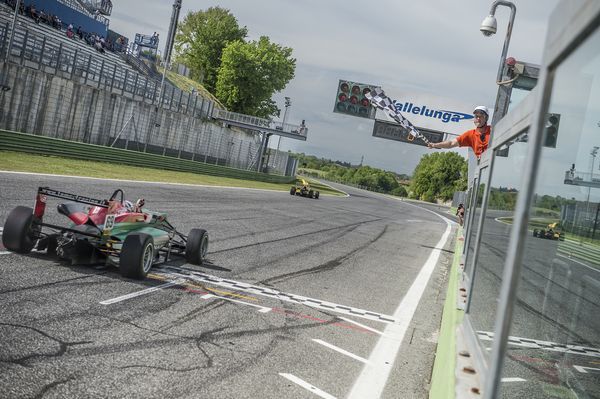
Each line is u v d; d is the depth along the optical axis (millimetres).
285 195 38906
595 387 2475
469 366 3768
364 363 5684
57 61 33344
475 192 7297
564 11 1761
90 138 35719
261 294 8000
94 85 36938
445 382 3643
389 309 8461
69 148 28438
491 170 5012
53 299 5957
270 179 60125
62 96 32531
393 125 42656
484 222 5027
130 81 41688
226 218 16906
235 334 5891
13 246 7605
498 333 1975
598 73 2012
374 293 9508
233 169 49969
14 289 6055
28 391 3693
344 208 35781
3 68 28422
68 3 62625
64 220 10867
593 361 2492
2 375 3859
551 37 1904
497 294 3395
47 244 7902
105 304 6133
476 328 4109
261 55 78250
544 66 1966
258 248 12336
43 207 7773
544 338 2869
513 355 2697
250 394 4340
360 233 20125
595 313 2514
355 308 8141
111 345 4906
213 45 89375
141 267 7441
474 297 4723
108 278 7340
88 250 7613
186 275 8422
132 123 39688
